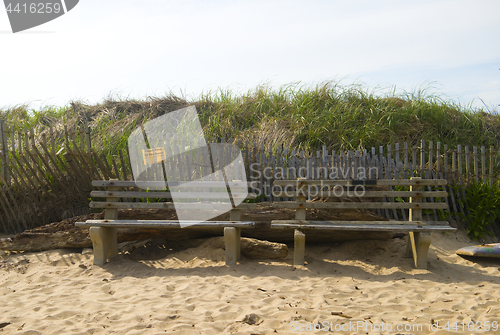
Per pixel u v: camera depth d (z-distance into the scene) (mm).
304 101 8156
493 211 5109
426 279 3729
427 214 5309
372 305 3074
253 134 7156
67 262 4418
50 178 5676
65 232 4715
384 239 4738
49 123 8852
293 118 7594
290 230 4734
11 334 2590
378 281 3703
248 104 8594
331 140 7121
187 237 4891
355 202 4371
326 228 4109
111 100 9828
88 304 3135
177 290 3471
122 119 8344
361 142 6742
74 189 5480
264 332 2602
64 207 5504
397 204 4238
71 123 8391
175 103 9336
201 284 3604
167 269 4141
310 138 7059
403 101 8312
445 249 4695
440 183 4195
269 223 4727
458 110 8078
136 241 4914
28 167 5371
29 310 3037
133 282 3719
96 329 2666
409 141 7090
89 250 4672
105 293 3434
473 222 5113
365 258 4441
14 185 5605
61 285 3664
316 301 3156
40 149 6230
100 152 6539
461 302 3104
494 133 7570
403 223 4164
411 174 5449
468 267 4117
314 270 4023
